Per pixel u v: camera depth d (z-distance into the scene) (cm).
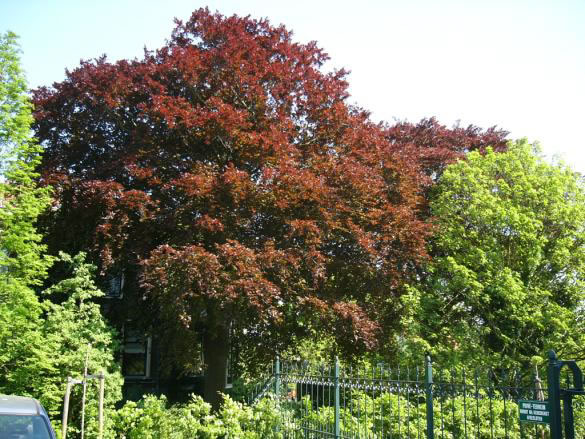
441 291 1927
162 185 1666
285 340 1819
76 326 1445
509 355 1848
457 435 1132
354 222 1809
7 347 1357
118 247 1614
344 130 1902
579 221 1945
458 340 1811
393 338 1961
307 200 1667
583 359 1845
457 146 2577
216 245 1530
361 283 1809
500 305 1895
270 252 1538
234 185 1573
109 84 1766
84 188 1648
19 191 1498
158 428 1184
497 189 2067
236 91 1833
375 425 1202
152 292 1557
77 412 1398
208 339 1844
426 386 941
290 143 1812
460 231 1977
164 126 1736
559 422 718
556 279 1980
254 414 1249
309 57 2038
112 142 1878
